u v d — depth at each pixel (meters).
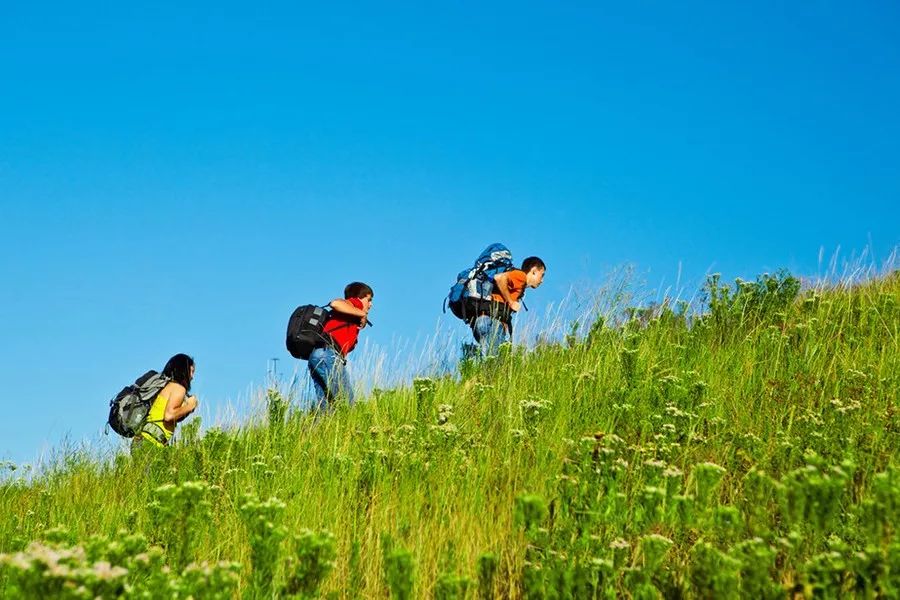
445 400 6.66
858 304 8.38
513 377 6.95
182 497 3.51
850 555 3.35
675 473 3.79
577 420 5.80
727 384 6.43
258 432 6.83
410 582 3.08
